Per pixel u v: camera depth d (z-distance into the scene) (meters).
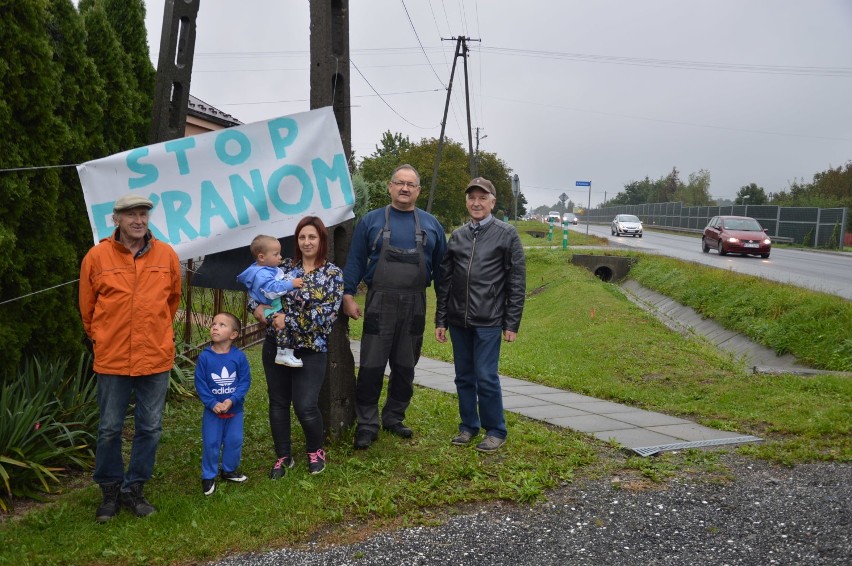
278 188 5.45
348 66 5.67
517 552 3.75
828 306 10.85
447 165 52.03
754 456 5.23
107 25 6.64
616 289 21.30
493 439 5.48
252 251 4.89
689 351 10.67
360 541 3.89
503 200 81.25
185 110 6.82
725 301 14.32
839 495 4.36
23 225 5.48
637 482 4.75
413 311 5.45
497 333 5.50
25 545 3.84
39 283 5.53
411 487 4.57
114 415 4.23
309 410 4.82
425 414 6.68
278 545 3.87
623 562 3.62
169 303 4.46
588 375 9.53
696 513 4.20
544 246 33.69
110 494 4.30
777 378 8.31
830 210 38.06
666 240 43.03
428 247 5.46
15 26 5.09
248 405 7.19
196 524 4.06
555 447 5.51
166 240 5.25
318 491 4.54
